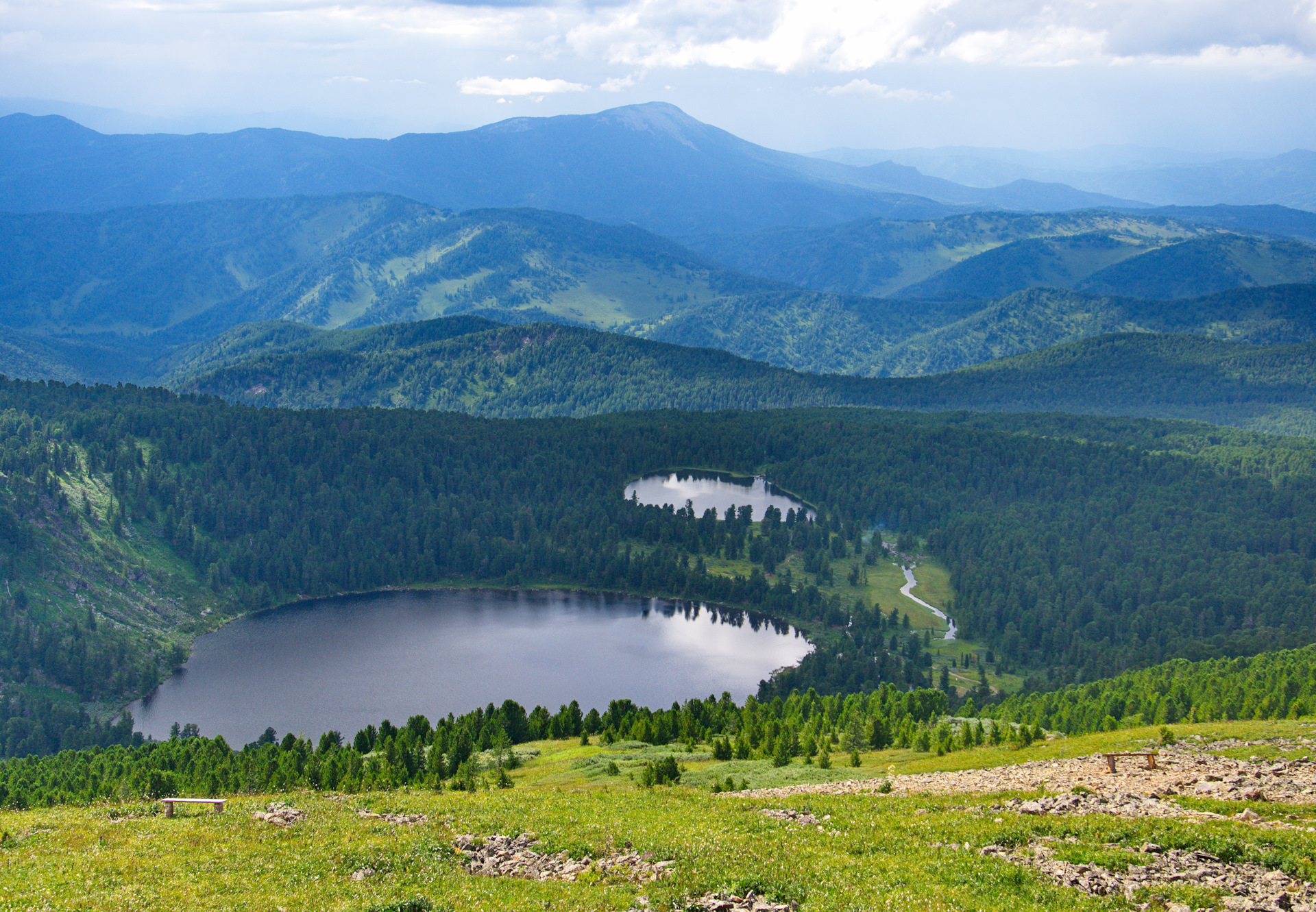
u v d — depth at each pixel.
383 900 48.44
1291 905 42.69
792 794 81.12
